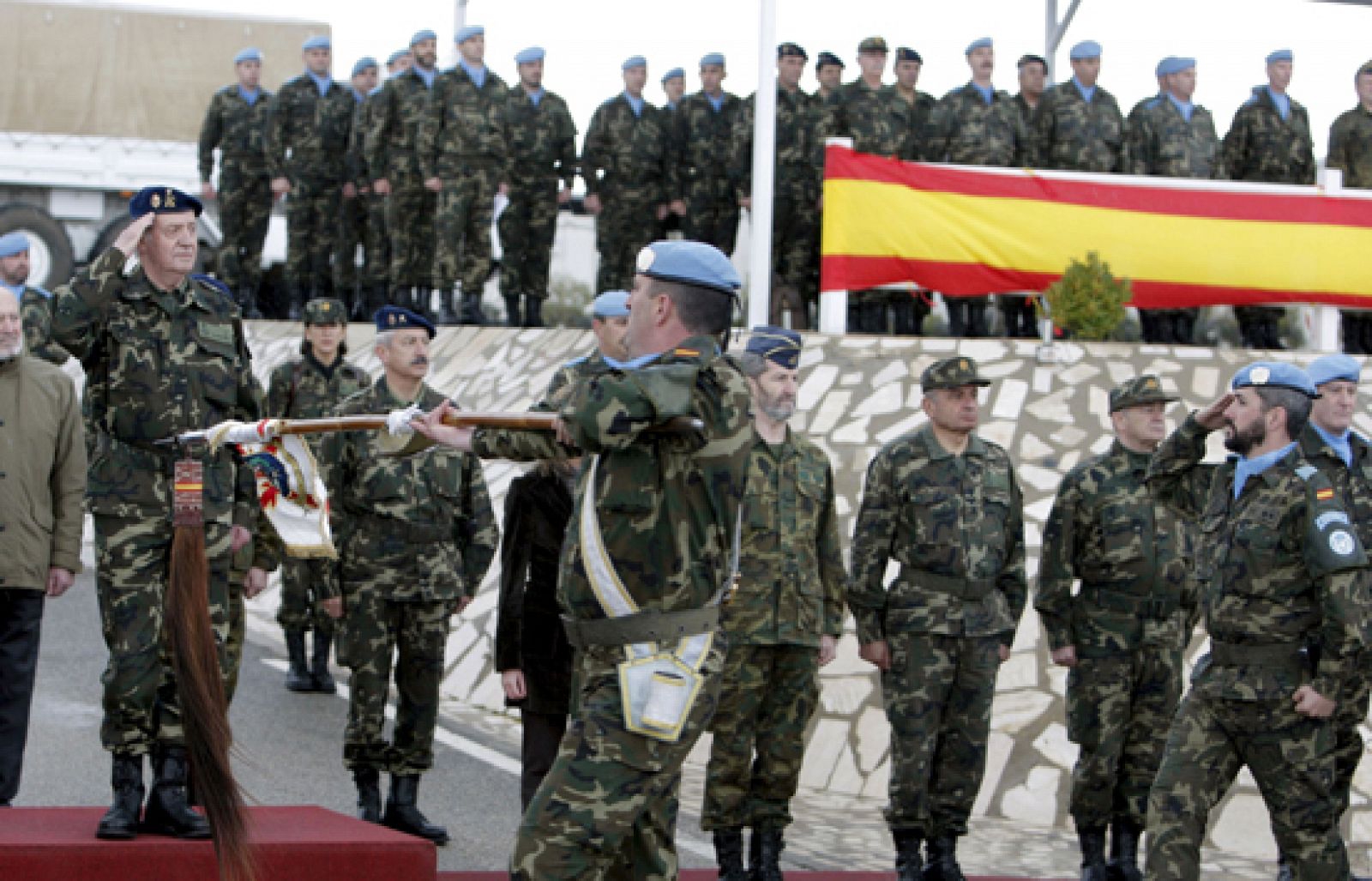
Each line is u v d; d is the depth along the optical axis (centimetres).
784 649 723
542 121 1633
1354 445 866
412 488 789
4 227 1944
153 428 649
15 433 723
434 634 794
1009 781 939
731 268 482
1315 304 1361
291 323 1812
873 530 761
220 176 1847
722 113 1584
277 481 543
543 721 682
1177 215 1341
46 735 935
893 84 1506
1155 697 780
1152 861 655
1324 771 643
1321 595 632
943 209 1312
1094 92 1495
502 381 1490
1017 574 786
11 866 574
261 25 2061
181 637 547
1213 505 673
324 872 591
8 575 716
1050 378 1234
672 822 507
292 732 989
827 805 921
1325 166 1606
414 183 1672
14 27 1953
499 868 741
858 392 1214
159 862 593
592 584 464
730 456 464
